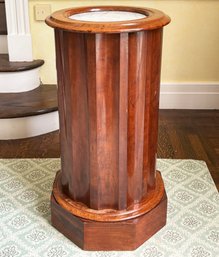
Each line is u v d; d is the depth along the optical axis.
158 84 1.42
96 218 1.44
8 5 2.52
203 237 1.56
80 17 1.38
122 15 1.43
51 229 1.60
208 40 2.70
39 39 2.66
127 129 1.35
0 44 2.81
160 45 1.36
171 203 1.76
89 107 1.32
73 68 1.30
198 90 2.83
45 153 2.22
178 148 2.29
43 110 2.34
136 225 1.43
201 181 1.93
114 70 1.25
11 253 1.47
